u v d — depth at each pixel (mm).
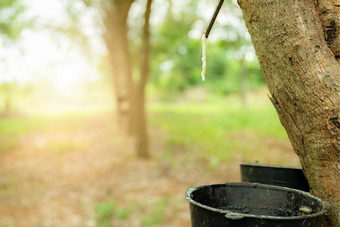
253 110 17672
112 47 13648
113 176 7699
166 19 12805
